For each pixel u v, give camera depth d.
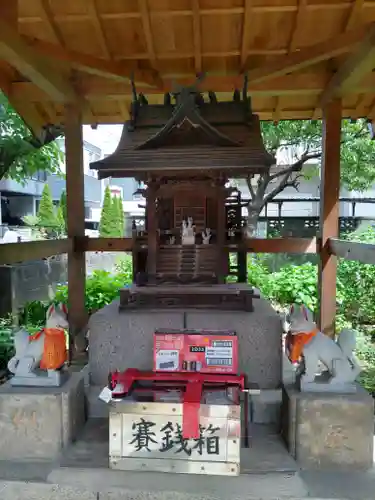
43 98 5.50
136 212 21.16
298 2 4.37
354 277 7.56
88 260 12.86
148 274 4.16
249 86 5.45
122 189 21.53
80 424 3.33
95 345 3.80
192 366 3.13
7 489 2.73
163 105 4.27
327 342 3.04
